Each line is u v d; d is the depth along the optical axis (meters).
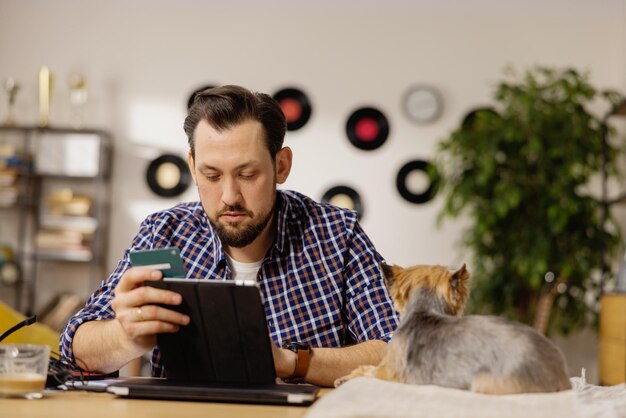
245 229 1.63
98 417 1.05
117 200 5.75
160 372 1.77
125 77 5.81
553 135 4.82
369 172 5.71
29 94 5.82
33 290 5.66
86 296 5.74
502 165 4.86
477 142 4.88
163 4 5.82
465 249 5.47
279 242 1.83
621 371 4.04
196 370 1.33
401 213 5.68
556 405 1.07
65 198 5.57
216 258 1.81
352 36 5.77
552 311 4.92
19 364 1.23
